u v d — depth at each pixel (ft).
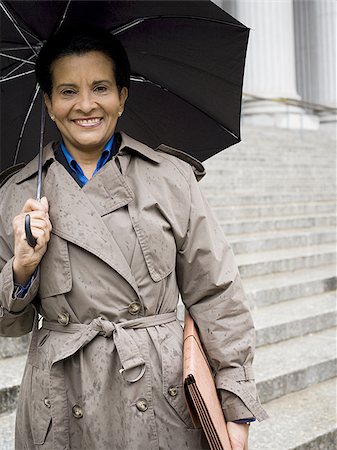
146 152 6.69
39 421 6.44
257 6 60.23
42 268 6.36
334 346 17.08
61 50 6.38
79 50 6.35
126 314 6.38
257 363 15.51
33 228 6.00
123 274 6.25
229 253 6.87
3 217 6.64
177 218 6.55
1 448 10.75
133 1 6.84
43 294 6.42
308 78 70.90
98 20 7.00
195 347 6.45
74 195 6.37
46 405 6.40
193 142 7.95
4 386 12.22
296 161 41.37
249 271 21.59
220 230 6.92
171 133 7.88
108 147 6.75
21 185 6.68
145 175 6.60
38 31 7.00
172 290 6.63
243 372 6.69
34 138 7.80
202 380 6.21
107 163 6.45
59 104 6.46
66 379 6.40
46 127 7.72
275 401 14.40
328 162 43.06
